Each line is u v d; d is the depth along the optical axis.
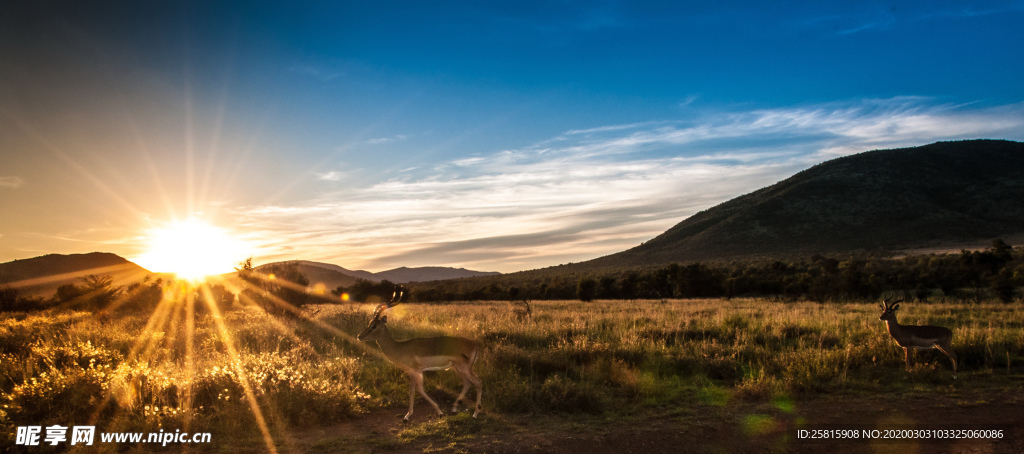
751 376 10.80
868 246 96.50
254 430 7.90
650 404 9.38
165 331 19.33
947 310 25.80
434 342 8.70
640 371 11.62
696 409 9.12
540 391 9.45
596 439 7.55
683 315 24.94
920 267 53.56
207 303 31.45
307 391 8.77
